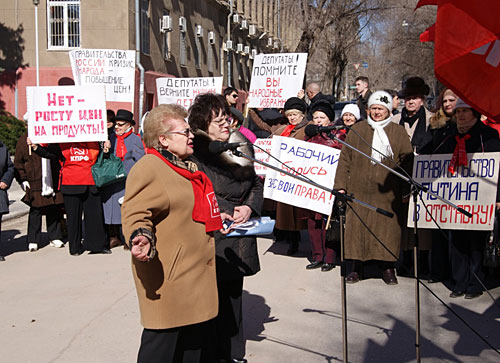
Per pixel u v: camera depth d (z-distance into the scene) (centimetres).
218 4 3322
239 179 446
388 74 5644
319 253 774
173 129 355
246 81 4019
